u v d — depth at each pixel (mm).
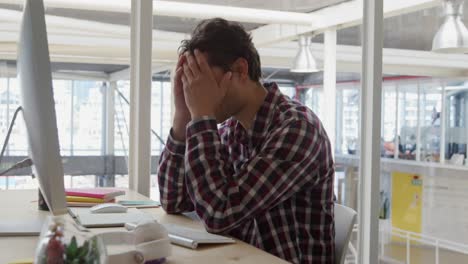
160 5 2611
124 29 3084
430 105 3316
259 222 1119
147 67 1833
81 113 3174
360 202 1703
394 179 3266
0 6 2387
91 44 3023
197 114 1107
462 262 3041
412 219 3246
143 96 1832
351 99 3213
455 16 2676
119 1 2525
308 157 1078
